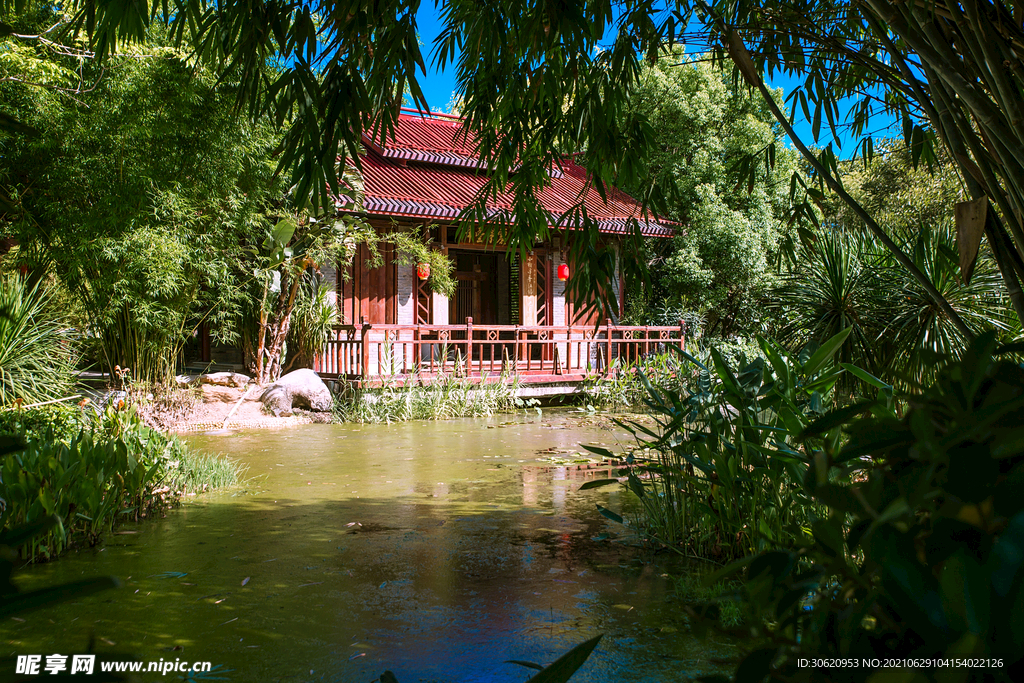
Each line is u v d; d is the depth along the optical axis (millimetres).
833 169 3646
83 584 642
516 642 3125
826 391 3561
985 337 791
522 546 4648
